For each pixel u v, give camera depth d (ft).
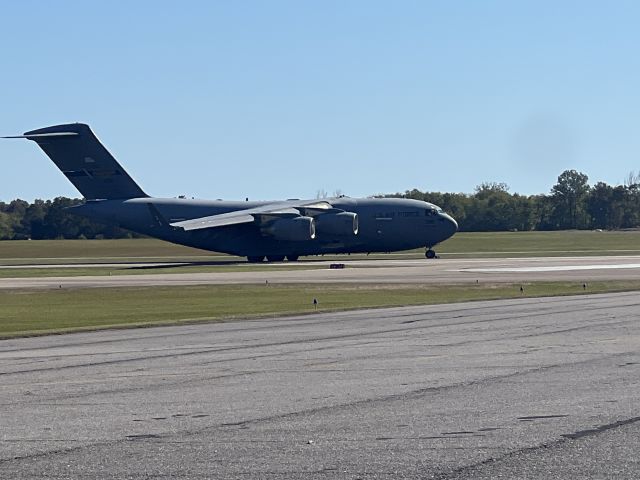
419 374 66.95
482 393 58.23
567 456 41.29
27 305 149.38
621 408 52.29
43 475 39.37
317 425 49.19
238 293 167.94
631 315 113.29
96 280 209.67
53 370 72.28
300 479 38.32
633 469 38.93
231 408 54.60
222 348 86.17
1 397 59.52
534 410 52.16
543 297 148.36
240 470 39.88
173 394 59.93
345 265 264.52
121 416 52.49
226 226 289.53
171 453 43.24
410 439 45.37
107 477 38.93
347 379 65.16
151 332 103.81
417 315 119.24
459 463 40.45
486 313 119.75
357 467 40.09
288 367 71.92
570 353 77.36
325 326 106.73
